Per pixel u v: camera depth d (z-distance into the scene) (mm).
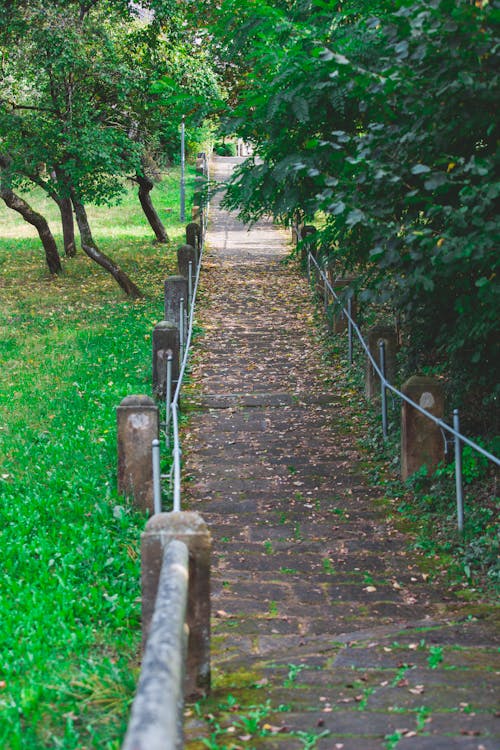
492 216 6395
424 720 4008
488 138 6949
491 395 8961
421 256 6379
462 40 5668
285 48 7898
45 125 19797
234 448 10297
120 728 4125
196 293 18516
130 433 8195
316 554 7453
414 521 8148
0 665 5008
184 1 18578
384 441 10078
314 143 6598
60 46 17719
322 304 17234
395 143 6676
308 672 4859
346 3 8281
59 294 21250
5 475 9094
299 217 9578
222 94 19906
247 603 6418
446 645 5227
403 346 11938
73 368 14102
